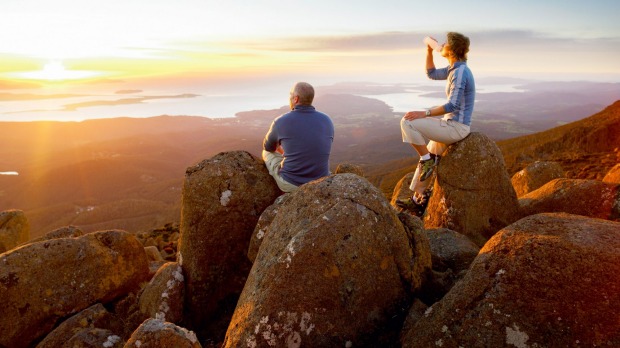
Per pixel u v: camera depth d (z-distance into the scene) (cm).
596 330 291
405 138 700
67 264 602
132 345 389
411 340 372
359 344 409
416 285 466
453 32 635
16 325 561
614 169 795
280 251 440
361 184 473
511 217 682
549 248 333
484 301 337
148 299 626
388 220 458
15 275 566
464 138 675
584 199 641
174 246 1173
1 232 1102
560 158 2748
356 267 418
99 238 658
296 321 396
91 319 582
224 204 639
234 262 645
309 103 657
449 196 685
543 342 304
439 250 584
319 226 425
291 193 607
